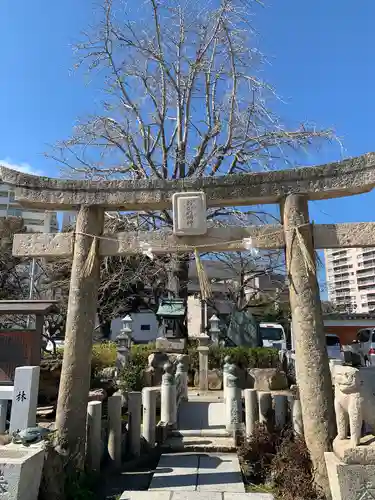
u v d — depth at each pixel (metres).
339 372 4.54
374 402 4.46
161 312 14.27
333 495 4.32
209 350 13.45
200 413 8.81
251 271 19.33
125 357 11.88
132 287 21.98
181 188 6.29
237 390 7.43
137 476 5.88
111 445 6.17
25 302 8.91
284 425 6.15
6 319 18.33
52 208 6.62
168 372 8.14
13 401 5.71
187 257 15.65
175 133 17.02
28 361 8.38
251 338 16.69
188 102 16.55
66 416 5.49
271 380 11.68
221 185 6.23
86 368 5.77
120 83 16.25
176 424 7.69
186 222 6.13
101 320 21.44
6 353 8.41
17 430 5.29
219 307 25.86
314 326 5.51
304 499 4.77
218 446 6.74
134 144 16.09
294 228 5.84
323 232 5.94
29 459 4.09
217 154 15.87
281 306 25.25
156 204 6.42
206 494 4.94
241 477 5.54
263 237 6.12
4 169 6.42
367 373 4.98
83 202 6.35
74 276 6.07
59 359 11.42
